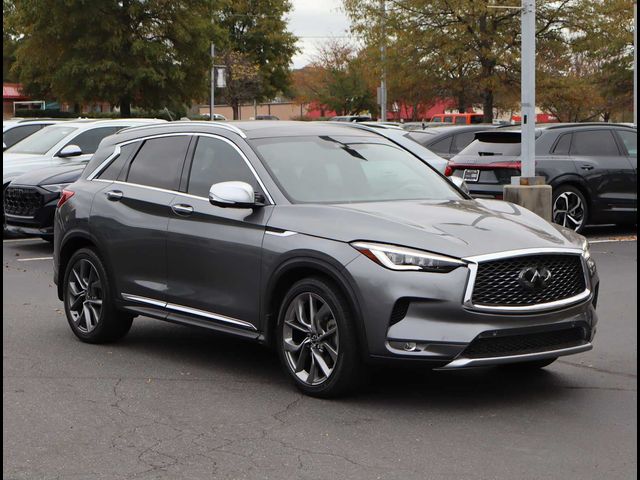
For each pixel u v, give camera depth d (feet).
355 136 25.86
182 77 135.33
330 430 19.11
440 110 230.07
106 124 56.65
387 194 23.80
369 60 116.06
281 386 22.47
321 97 225.56
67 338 28.09
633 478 16.40
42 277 39.73
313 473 16.71
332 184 23.48
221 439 18.65
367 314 19.94
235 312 22.85
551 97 110.63
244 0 224.33
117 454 17.84
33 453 17.92
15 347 26.89
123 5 131.03
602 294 34.76
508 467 16.97
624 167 51.29
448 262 19.58
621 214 51.42
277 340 21.95
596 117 174.70
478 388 22.20
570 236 21.85
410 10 107.96
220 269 23.16
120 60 132.36
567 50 108.88
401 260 19.80
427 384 22.53
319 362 21.06
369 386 22.31
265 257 21.99
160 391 22.17
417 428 19.21
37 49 134.21
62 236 27.86
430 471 16.76
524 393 21.76
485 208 23.30
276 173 23.21
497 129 52.06
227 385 22.65
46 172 46.91
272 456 17.62
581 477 16.47
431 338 19.44
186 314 24.11
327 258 20.56
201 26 135.64
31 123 68.33
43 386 22.70
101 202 26.76
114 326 26.78
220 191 22.36
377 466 17.04
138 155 26.73
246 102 220.84
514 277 19.97
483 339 19.58
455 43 105.29
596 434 18.81
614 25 104.94
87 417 20.18
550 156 49.85
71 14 127.65
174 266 24.41
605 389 22.15
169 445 18.31
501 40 104.99
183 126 25.93
